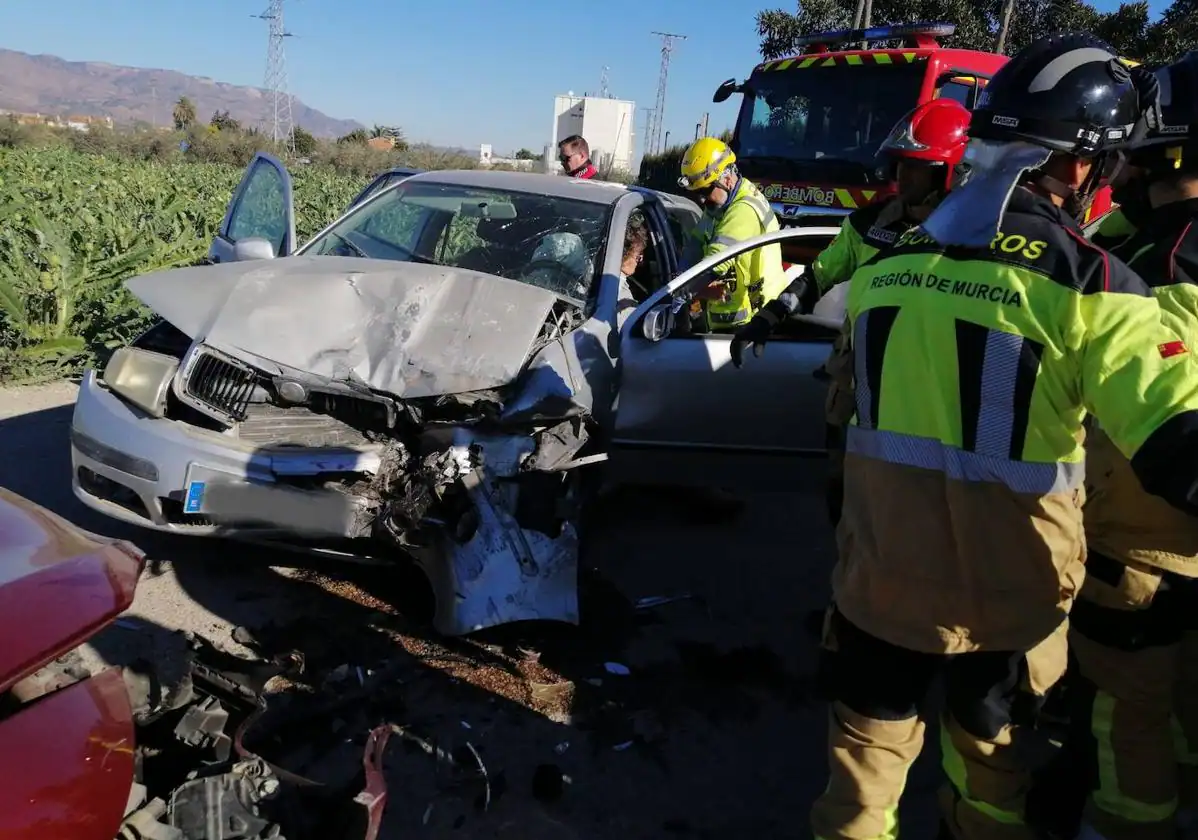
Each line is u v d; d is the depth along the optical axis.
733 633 3.85
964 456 1.77
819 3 21.97
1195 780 2.63
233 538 3.41
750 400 4.18
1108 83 1.81
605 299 4.25
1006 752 2.07
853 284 2.05
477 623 3.27
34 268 7.03
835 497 3.33
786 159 8.88
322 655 3.30
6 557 1.64
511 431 3.53
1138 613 2.33
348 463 3.42
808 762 3.09
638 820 2.74
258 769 1.99
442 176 5.16
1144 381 1.58
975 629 1.85
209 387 3.50
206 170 21.41
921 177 2.96
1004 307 1.71
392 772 2.80
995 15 22.66
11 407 5.69
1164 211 2.31
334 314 3.73
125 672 1.99
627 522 4.90
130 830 1.70
